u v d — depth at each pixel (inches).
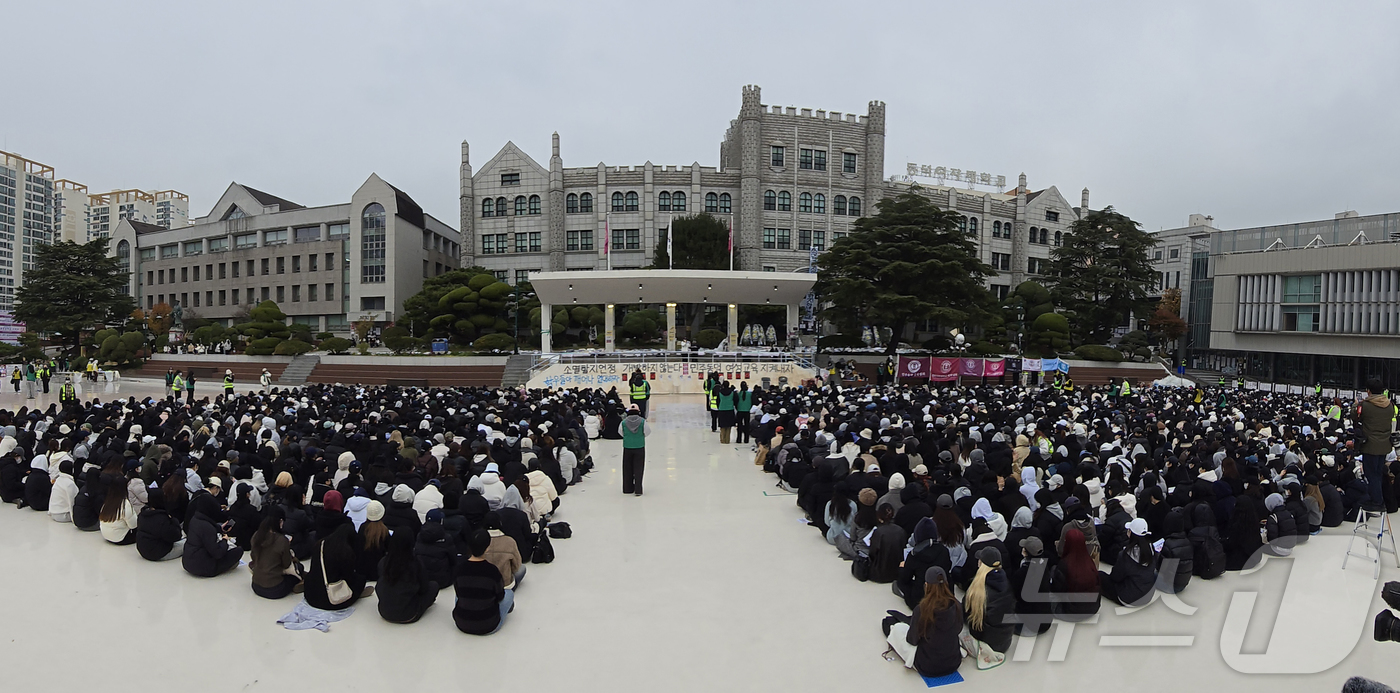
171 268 3346.5
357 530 377.4
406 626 312.2
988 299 1892.2
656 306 2578.7
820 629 316.2
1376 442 495.5
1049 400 976.9
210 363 1905.8
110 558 394.0
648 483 612.7
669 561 405.4
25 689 256.4
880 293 1750.7
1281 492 456.4
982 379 1525.6
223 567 369.7
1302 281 2105.1
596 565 397.1
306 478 500.7
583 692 260.8
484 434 563.2
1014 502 410.0
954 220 1872.5
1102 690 264.7
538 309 2100.1
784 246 2504.9
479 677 270.4
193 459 497.0
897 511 407.8
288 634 303.4
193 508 382.0
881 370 1567.4
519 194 2600.9
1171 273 3316.9
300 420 660.1
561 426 648.4
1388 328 1889.8
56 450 524.7
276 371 1814.7
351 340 2240.4
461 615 302.8
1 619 314.5
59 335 2361.0
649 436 896.9
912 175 2847.0
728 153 2947.8
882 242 1886.1
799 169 2524.6
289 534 392.8
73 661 277.7
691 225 2356.1
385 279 2748.5
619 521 489.1
